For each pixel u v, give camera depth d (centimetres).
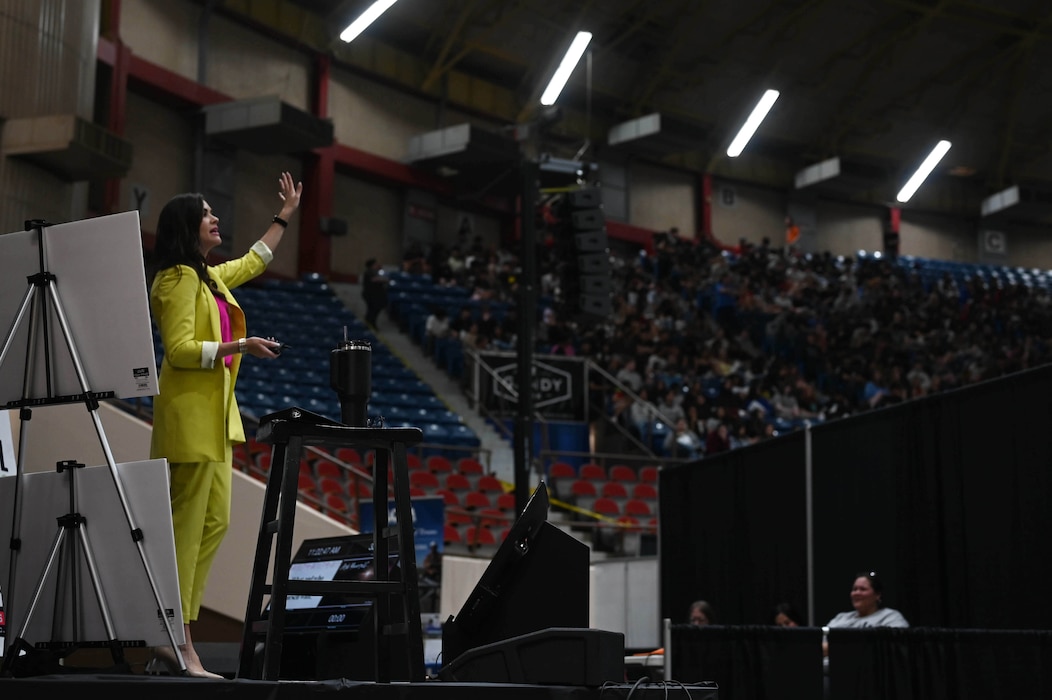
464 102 2350
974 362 2167
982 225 3031
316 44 2095
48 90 1015
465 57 2328
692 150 2494
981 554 606
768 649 579
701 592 930
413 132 2277
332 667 379
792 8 2320
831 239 2877
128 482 327
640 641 1066
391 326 1925
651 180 2636
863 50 2472
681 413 1648
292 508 313
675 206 2673
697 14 2303
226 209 1927
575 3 2233
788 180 2812
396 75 2241
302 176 2073
